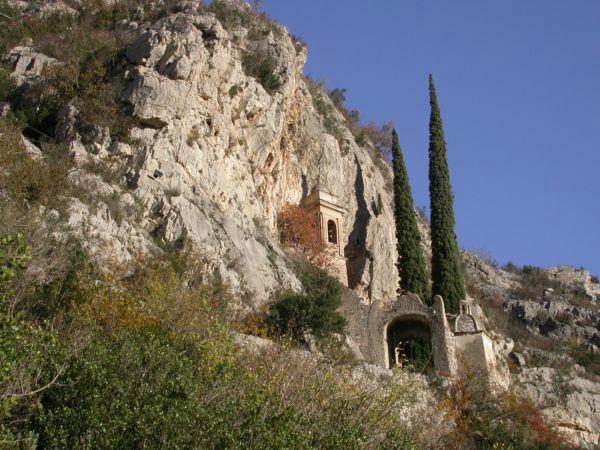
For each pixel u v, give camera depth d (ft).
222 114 167.84
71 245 108.06
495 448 114.32
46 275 97.81
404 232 196.95
